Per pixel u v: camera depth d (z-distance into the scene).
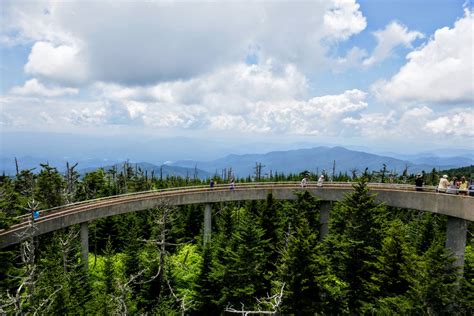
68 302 23.27
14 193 36.06
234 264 26.73
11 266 26.62
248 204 49.97
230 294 26.53
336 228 32.12
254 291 25.36
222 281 27.38
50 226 30.42
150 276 30.80
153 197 37.31
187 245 42.69
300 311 21.22
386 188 33.03
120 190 67.44
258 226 32.25
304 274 21.44
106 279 29.83
